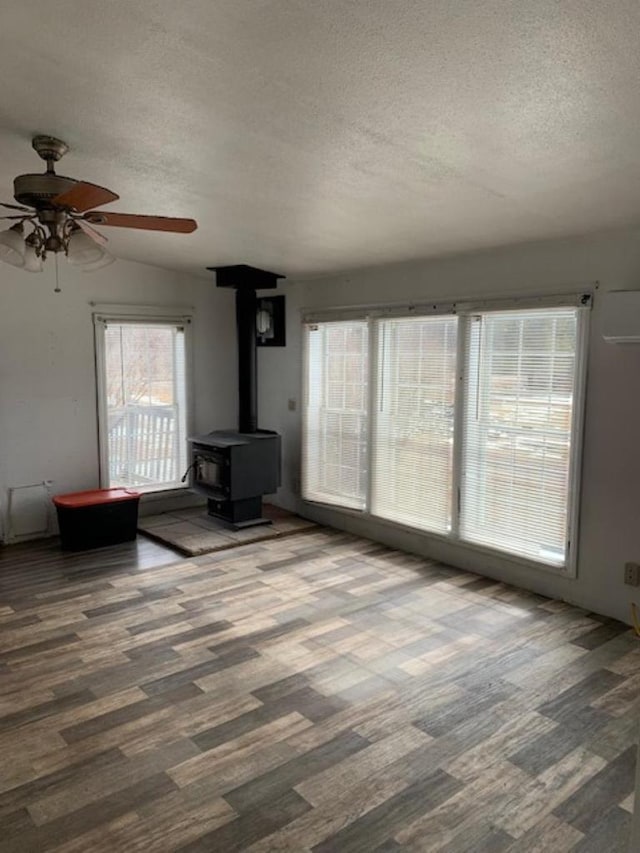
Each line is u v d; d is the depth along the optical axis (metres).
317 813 2.17
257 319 6.08
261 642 3.42
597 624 3.65
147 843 2.04
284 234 4.27
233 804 2.21
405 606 3.90
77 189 2.46
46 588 4.16
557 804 2.22
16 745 2.53
